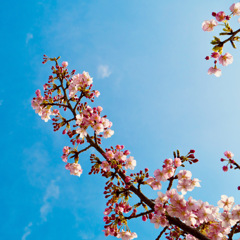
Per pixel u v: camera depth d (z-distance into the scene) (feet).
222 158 18.98
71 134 21.43
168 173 17.20
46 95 24.44
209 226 17.66
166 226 17.39
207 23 16.26
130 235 18.25
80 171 21.53
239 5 15.17
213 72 17.29
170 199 16.21
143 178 18.04
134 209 18.99
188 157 17.60
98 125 20.92
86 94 23.63
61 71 24.41
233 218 16.80
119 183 18.97
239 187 17.63
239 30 15.01
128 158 19.10
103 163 19.07
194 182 16.52
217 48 15.90
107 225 18.16
